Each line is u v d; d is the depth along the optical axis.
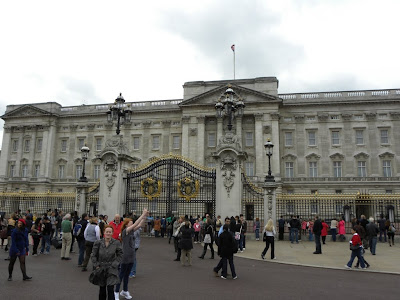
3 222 19.80
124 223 10.26
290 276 12.45
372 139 58.28
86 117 70.50
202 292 10.01
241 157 22.92
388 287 10.89
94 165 68.12
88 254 13.07
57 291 9.95
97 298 9.23
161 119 66.88
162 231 26.75
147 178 25.56
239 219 19.14
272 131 59.12
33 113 71.38
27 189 68.50
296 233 23.61
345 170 58.28
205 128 62.81
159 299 9.24
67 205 32.03
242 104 24.38
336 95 61.06
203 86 63.94
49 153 69.38
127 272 9.36
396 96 58.41
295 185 58.47
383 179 56.25
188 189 24.55
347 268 14.03
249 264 15.02
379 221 24.95
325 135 59.88
